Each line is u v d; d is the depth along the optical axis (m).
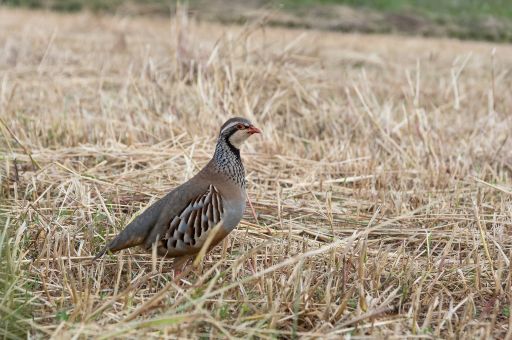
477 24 33.03
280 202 11.87
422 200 12.55
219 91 16.88
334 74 21.28
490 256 10.46
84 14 32.84
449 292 9.41
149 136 15.13
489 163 14.50
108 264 9.95
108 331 7.79
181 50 19.06
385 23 32.81
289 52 19.06
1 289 8.71
